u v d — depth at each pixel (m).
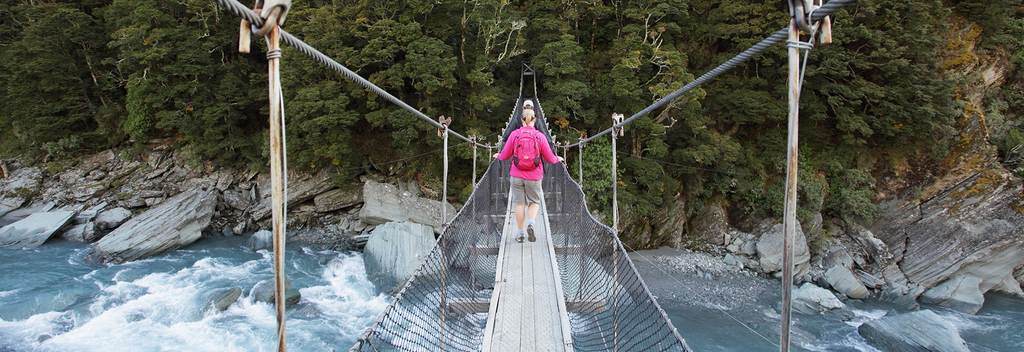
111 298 11.32
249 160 20.19
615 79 18.45
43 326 9.89
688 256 17.05
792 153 0.95
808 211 17.72
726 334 11.23
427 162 19.22
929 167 18.06
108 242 14.30
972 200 16.62
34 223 16.30
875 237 17.80
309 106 16.70
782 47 18.66
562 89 17.33
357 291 12.79
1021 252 14.99
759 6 19.22
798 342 10.95
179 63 18.89
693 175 19.23
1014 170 17.08
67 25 21.09
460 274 4.03
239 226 18.11
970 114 17.94
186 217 16.34
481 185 5.62
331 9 18.42
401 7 17.16
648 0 18.59
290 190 18.84
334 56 16.83
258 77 19.91
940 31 18.88
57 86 20.78
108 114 21.02
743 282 14.67
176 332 10.03
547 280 3.64
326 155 17.48
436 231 16.47
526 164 4.28
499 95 18.56
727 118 19.59
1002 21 19.36
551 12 20.83
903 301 13.80
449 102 18.97
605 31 21.11
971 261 15.31
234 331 10.24
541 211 5.90
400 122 16.94
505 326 2.91
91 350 9.17
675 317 12.15
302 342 9.93
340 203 19.03
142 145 20.23
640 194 18.25
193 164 19.58
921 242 16.73
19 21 22.64
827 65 18.00
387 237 14.49
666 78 17.41
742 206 19.22
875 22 18.39
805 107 19.05
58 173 19.84
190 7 19.50
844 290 14.16
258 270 13.98
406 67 16.47
